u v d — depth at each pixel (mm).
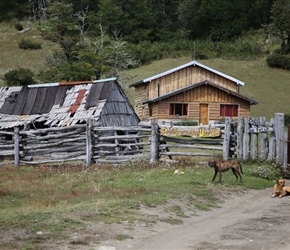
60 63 57375
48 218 11164
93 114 28766
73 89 31547
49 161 23969
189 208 13406
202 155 21922
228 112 49156
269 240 10211
